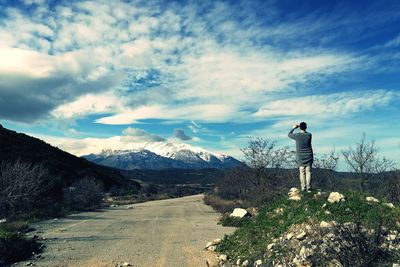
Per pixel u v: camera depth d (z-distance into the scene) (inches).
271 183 998.4
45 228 772.6
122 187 2847.0
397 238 341.4
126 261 454.3
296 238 379.9
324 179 843.4
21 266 411.2
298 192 511.2
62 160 2213.3
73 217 1068.5
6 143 1817.2
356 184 796.0
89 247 546.0
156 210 1448.1
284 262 356.5
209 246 534.9
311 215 416.2
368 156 810.8
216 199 1772.9
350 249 314.3
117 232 730.2
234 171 1459.2
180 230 775.7
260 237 457.4
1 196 926.4
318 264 329.4
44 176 1294.3
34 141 2222.0
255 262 388.8
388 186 717.3
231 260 437.7
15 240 481.7
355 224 356.8
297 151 514.3
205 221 984.3
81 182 1633.9
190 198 2723.9
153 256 486.9
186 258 474.6
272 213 501.0
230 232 741.3
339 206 415.2
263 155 1020.5
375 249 312.3
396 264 293.0
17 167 1028.5
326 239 350.9
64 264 426.6
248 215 895.7
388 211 395.9
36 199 1130.7
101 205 1685.5
